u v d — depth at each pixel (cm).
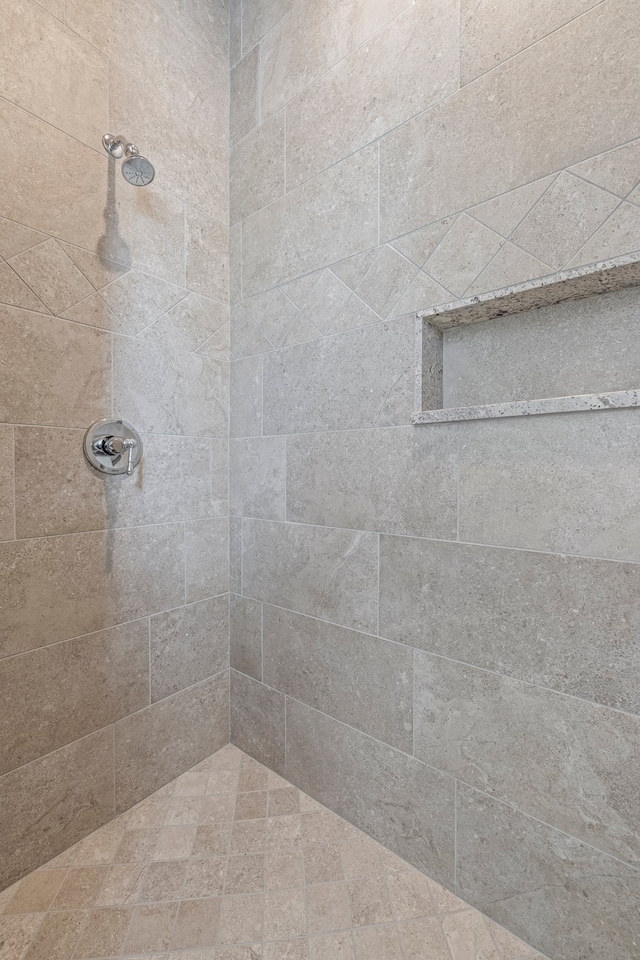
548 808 86
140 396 124
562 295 86
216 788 132
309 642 126
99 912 95
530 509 87
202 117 138
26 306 101
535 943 89
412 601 104
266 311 135
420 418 100
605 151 76
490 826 94
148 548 127
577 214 79
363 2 109
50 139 104
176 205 131
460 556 96
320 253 120
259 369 138
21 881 102
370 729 113
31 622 103
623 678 78
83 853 109
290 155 127
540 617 86
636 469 76
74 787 112
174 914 95
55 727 108
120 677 121
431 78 97
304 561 126
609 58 76
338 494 118
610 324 83
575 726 83
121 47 117
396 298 104
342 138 114
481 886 96
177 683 135
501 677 91
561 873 85
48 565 106
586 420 80
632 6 73
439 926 93
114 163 116
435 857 102
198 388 138
